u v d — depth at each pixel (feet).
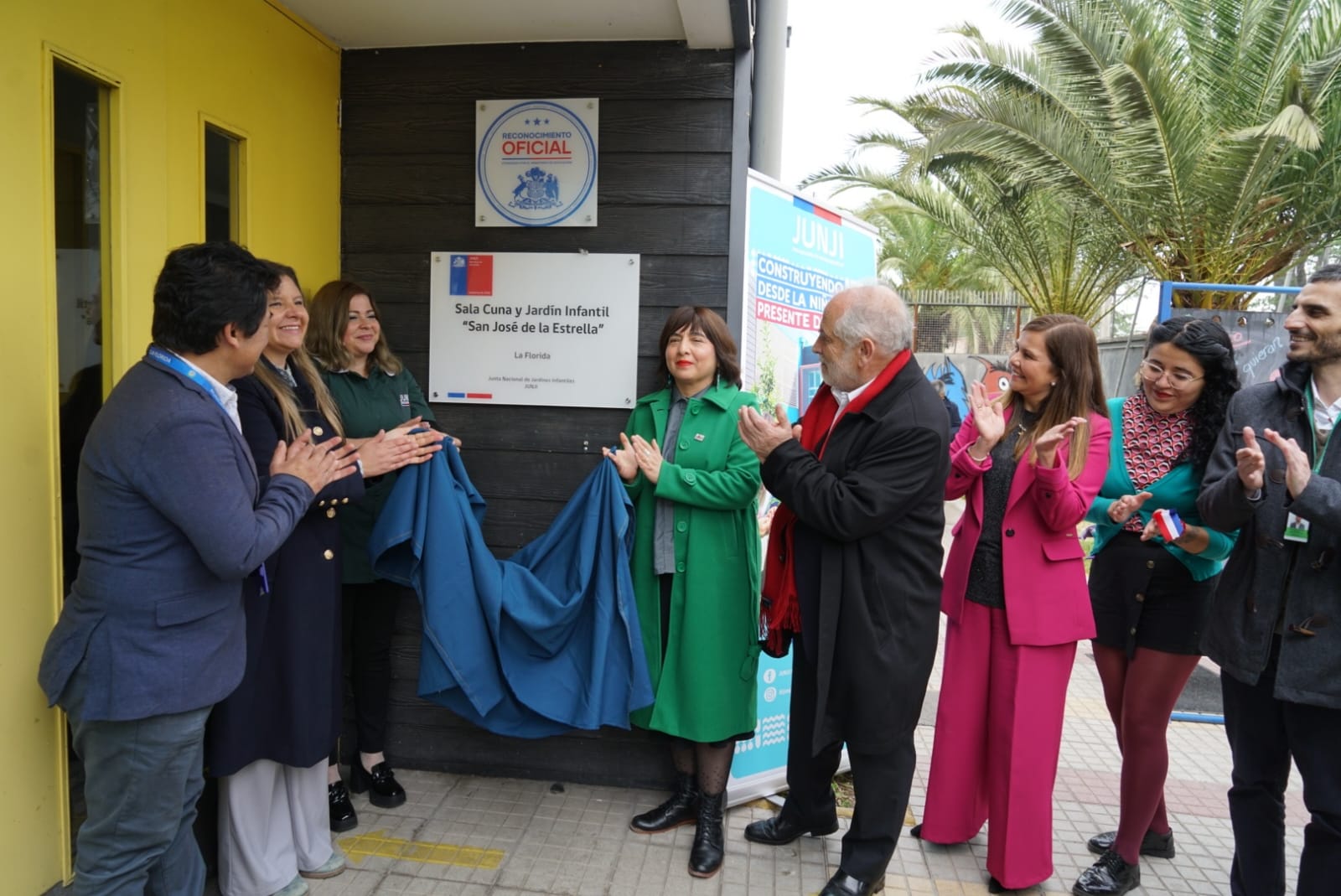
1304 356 6.61
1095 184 25.35
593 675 8.32
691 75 9.51
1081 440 8.14
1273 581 6.69
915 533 7.38
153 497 5.45
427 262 10.00
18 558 6.12
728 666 8.51
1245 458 6.41
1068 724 13.21
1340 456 6.48
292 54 9.07
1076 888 8.32
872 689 7.30
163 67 7.35
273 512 6.09
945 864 8.82
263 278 5.92
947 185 32.22
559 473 9.95
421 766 10.29
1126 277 32.73
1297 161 22.48
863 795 7.70
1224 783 11.16
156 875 6.50
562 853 8.64
